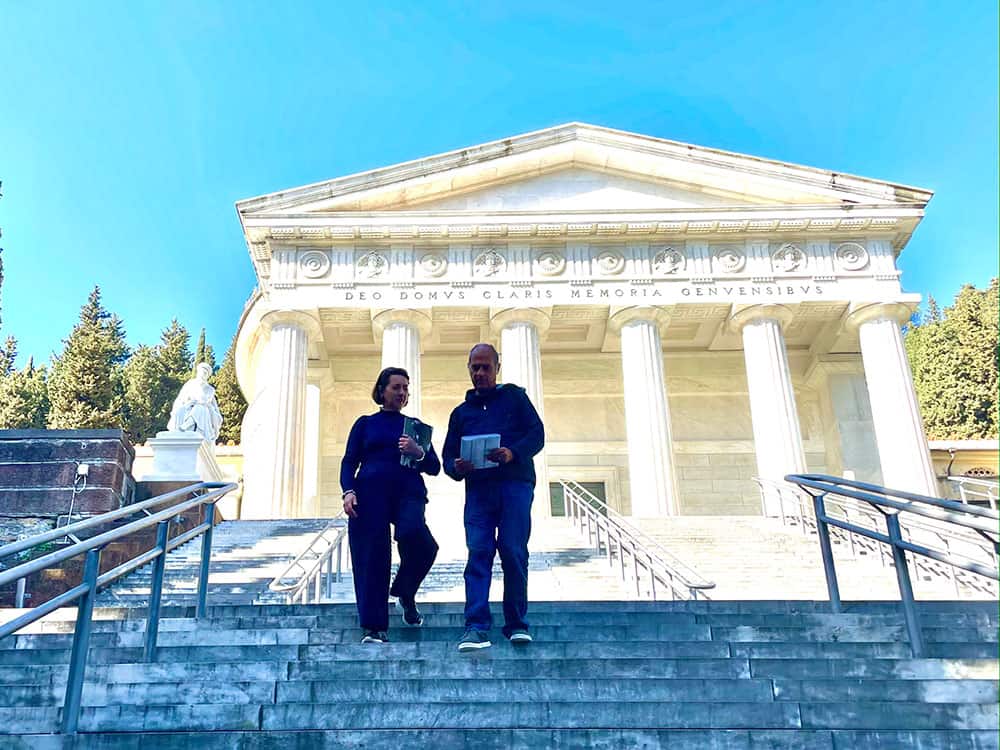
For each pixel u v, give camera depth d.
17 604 14.44
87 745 4.98
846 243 28.16
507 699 5.69
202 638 7.12
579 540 19.20
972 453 32.25
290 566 12.36
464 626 7.26
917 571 15.03
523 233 27.70
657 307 27.31
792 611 8.48
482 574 6.52
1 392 57.38
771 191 28.47
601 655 6.49
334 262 27.66
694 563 16.92
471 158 28.53
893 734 4.95
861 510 16.34
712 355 32.41
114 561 15.78
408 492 6.98
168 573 15.38
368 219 27.64
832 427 30.78
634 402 26.64
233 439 60.41
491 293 27.38
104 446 16.67
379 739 4.99
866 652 6.74
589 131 28.92
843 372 31.14
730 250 28.05
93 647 7.11
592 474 31.11
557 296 27.39
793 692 5.71
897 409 26.39
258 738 5.00
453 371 31.92
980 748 4.92
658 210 27.66
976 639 7.37
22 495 16.17
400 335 27.00
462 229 27.58
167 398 62.06
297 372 26.70
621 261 27.83
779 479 25.69
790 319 27.77
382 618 6.68
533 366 26.84
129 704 5.70
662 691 5.71
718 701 5.57
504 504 6.71
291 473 25.62
